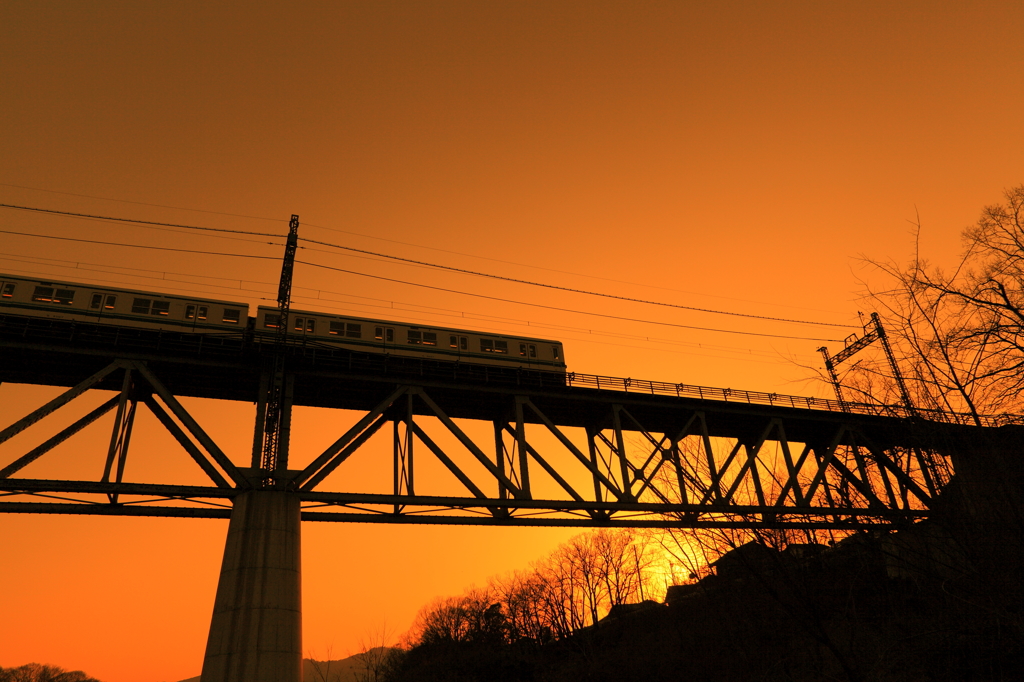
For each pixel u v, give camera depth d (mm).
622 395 43438
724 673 35594
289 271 39344
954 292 16375
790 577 18656
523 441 38906
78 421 32188
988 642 17219
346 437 35062
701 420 43844
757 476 40625
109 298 36156
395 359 39688
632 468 37375
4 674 103250
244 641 28422
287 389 36344
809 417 47188
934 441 15562
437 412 37656
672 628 48875
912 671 18516
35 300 34844
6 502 28859
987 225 17125
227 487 32750
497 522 35938
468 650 74875
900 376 16172
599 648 58344
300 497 33125
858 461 18891
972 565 15289
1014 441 15469
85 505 30172
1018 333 16250
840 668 21422
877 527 17250
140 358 34250
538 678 59094
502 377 42312
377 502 34219
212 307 37906
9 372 34969
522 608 78625
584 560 72375
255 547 30750
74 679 110000
